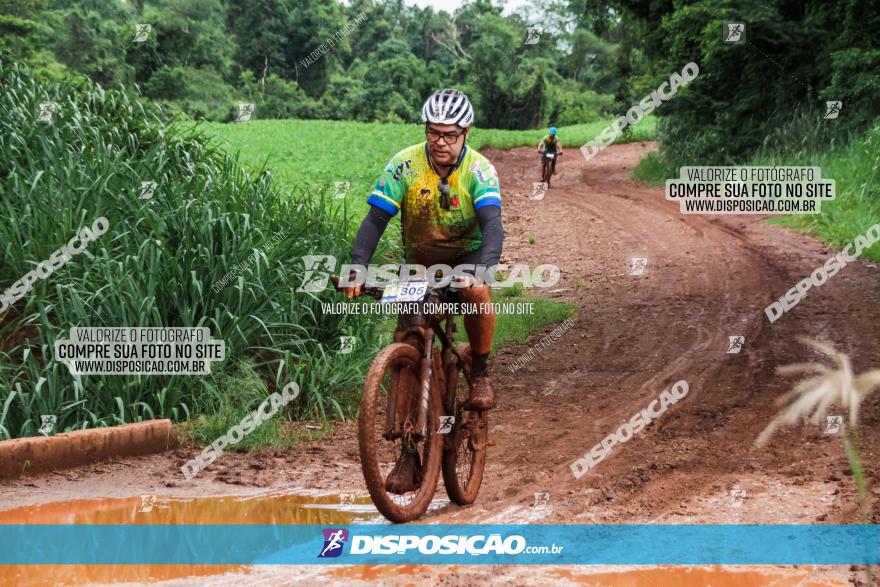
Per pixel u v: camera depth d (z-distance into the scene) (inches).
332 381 279.6
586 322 406.9
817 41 954.7
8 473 203.9
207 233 291.9
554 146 1040.8
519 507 177.8
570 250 632.4
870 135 720.3
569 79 3762.3
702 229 688.4
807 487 179.0
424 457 171.0
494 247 166.2
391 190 174.2
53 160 317.4
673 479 194.1
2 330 262.7
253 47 3297.2
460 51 4387.3
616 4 1220.5
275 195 353.4
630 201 901.8
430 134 165.8
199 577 134.9
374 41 4151.1
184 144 376.2
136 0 3203.7
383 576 134.6
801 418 239.8
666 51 1163.3
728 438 227.8
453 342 185.2
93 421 237.0
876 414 237.8
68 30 2183.8
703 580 129.5
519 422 260.4
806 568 133.3
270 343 295.1
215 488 198.4
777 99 999.0
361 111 2874.0
